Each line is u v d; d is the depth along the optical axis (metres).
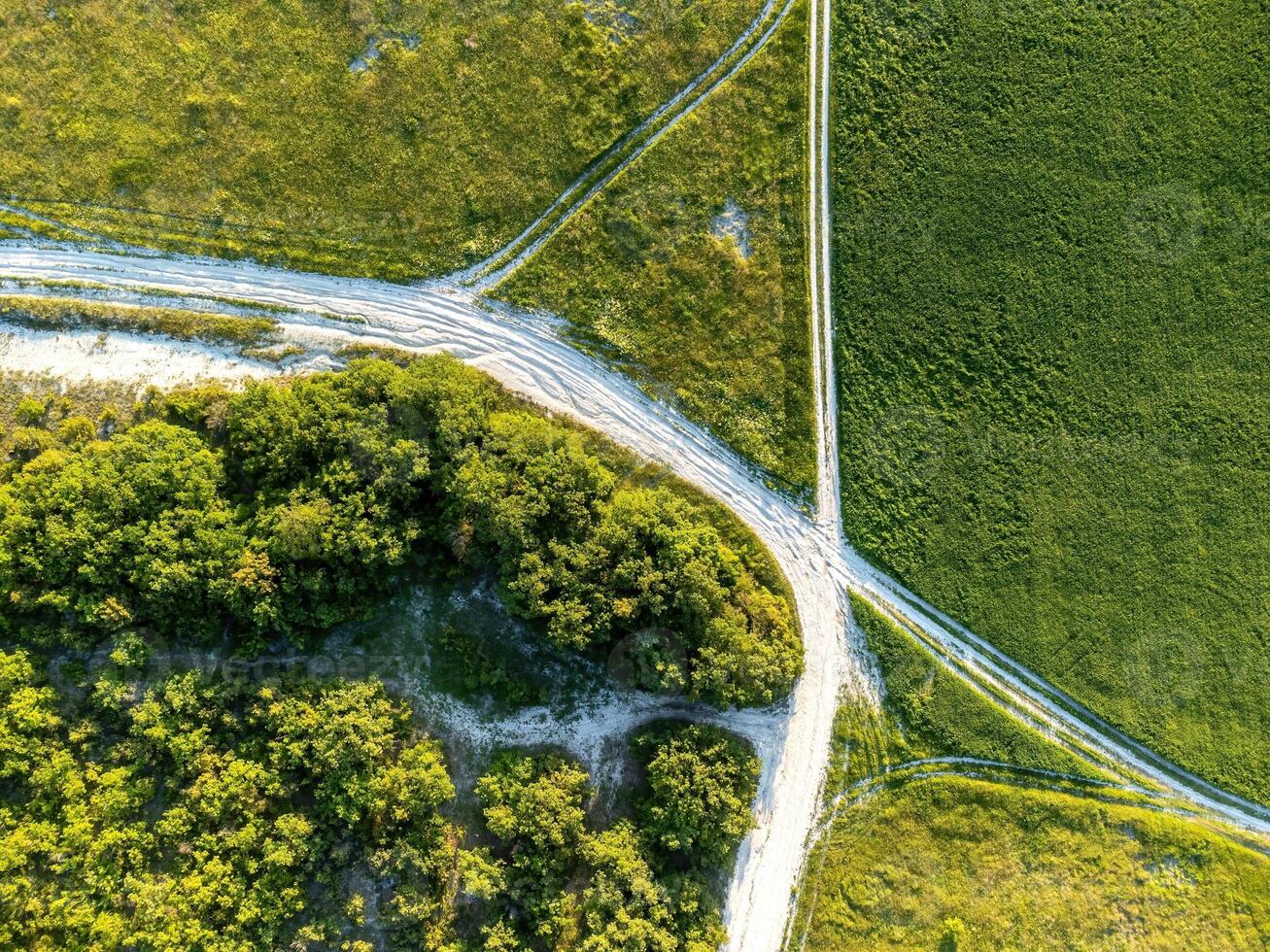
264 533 30.05
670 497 33.72
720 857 33.06
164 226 33.81
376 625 32.78
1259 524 35.00
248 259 34.16
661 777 31.92
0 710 27.27
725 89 35.06
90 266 33.53
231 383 33.66
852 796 34.94
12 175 33.09
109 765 28.41
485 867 30.36
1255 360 35.03
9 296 32.97
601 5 34.78
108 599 28.50
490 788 31.22
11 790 27.52
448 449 31.12
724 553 33.50
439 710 32.91
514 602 31.16
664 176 35.03
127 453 29.50
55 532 27.81
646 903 30.75
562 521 31.81
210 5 33.53
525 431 32.09
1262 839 34.94
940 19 35.12
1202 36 35.09
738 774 32.81
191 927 27.31
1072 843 34.84
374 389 31.27
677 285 35.09
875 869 34.56
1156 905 34.41
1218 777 35.09
